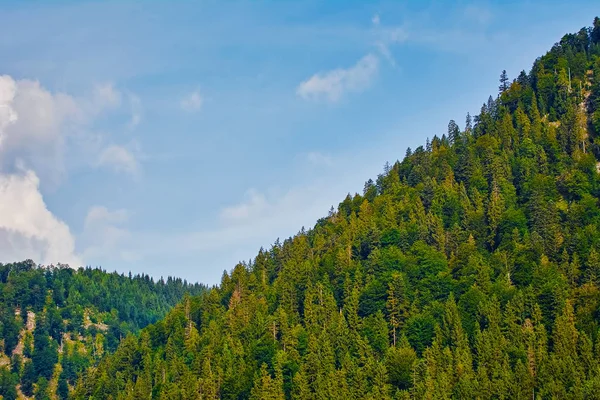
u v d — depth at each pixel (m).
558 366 160.38
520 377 160.75
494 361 168.50
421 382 166.00
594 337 171.25
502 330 180.12
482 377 162.75
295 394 181.62
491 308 185.12
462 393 160.75
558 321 172.75
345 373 178.62
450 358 172.75
